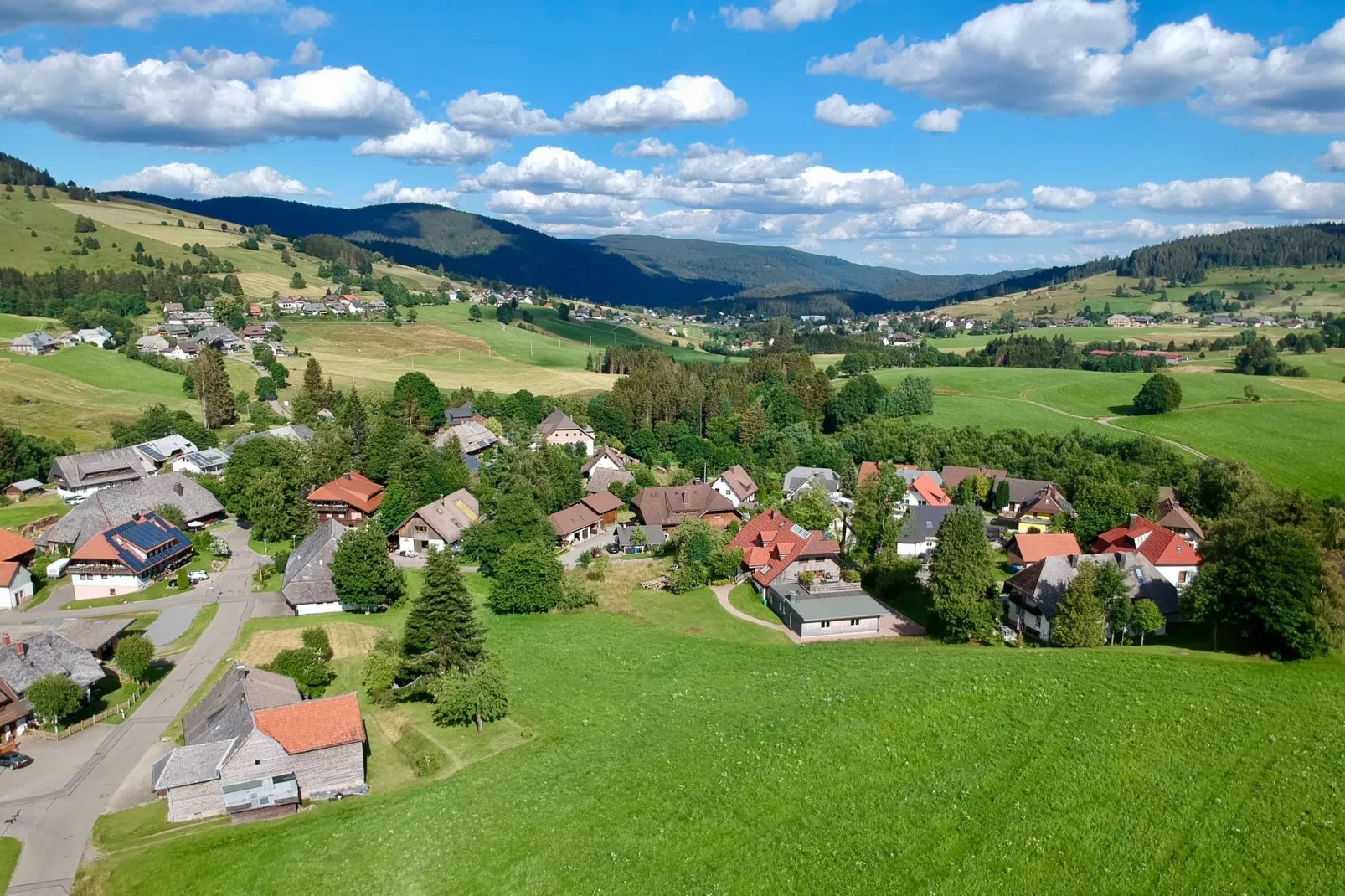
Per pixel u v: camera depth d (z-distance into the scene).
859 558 107.44
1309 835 38.69
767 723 56.12
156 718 65.94
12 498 124.06
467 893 40.84
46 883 46.06
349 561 88.62
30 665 66.44
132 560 93.38
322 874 43.84
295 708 56.62
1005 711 53.44
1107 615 75.56
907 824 42.19
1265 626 63.59
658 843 43.00
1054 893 36.22
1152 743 47.91
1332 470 151.50
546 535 110.62
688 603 94.94
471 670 67.69
